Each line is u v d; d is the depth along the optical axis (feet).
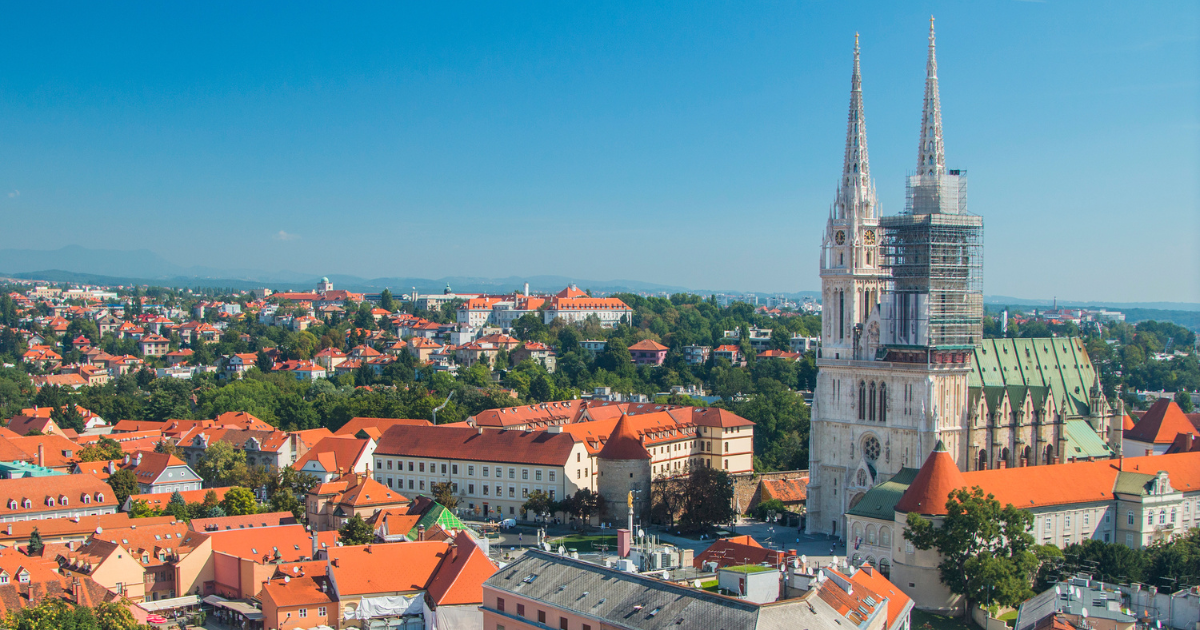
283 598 535.19
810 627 363.76
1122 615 476.95
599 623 389.19
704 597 376.07
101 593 555.28
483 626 451.53
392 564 558.15
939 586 594.24
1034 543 594.65
